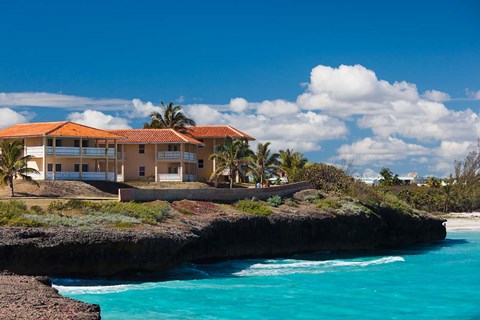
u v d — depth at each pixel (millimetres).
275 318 36344
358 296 43281
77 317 27297
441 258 66312
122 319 34250
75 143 80438
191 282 46375
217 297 41312
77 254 44000
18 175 74938
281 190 74312
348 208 73188
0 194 69312
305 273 52688
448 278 51531
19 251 41406
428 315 37844
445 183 157625
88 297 39312
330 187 83562
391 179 182250
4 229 42969
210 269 53031
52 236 43625
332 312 38219
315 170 86625
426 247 79625
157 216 53344
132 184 83938
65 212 50625
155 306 37875
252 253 61188
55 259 43219
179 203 60656
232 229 58875
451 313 38438
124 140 88938
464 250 75688
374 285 47656
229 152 88438
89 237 44719
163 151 90688
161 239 47906
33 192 70375
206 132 101750
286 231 64688
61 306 29641
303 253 66875
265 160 93812
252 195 69562
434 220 88188
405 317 37281
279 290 44500
